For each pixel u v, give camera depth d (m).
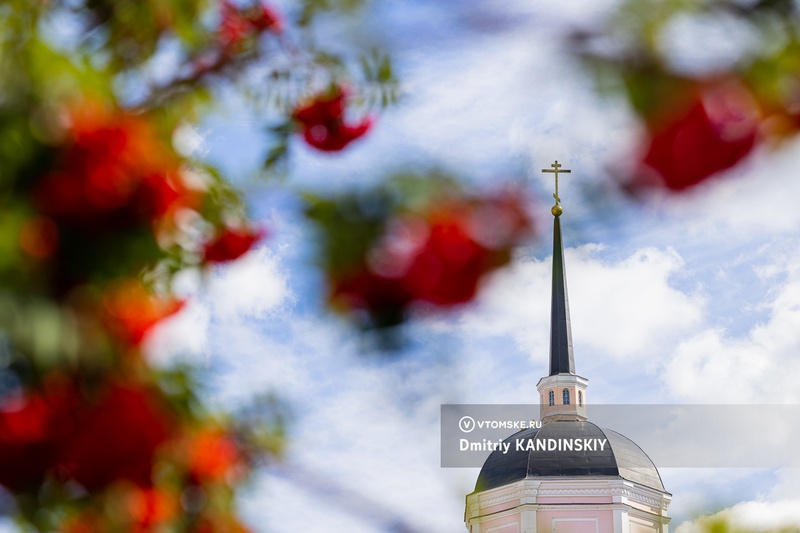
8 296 9.30
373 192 9.51
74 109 9.84
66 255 9.49
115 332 9.78
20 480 9.67
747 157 8.62
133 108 12.16
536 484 176.75
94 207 9.38
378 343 9.48
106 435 9.46
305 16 14.09
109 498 10.50
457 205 9.41
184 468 11.93
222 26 14.12
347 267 9.37
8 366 9.65
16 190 9.43
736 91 8.72
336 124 15.07
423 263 9.22
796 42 8.73
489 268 9.27
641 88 8.62
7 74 10.05
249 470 13.01
